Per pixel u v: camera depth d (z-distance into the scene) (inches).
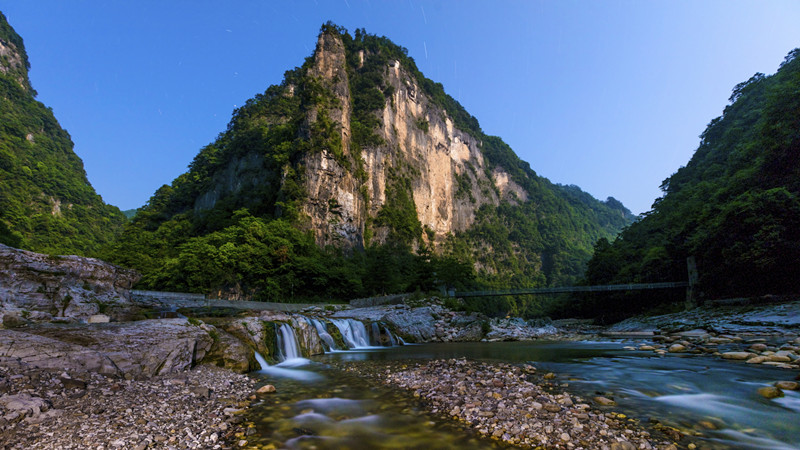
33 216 4065.0
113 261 2496.3
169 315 770.8
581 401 384.5
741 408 356.8
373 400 408.8
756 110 3309.5
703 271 1843.0
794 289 1417.3
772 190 1449.3
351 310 1656.0
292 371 617.9
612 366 612.1
